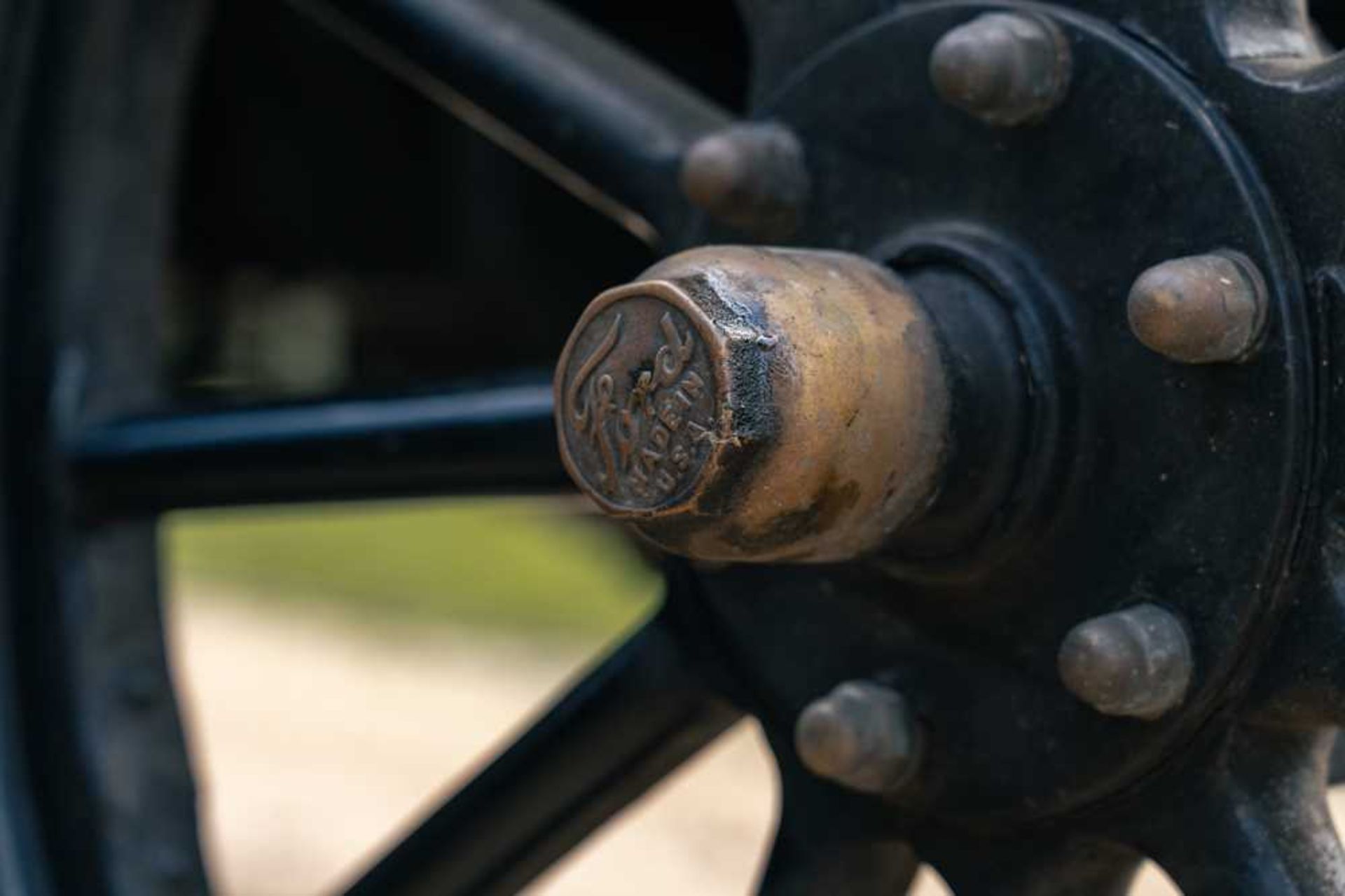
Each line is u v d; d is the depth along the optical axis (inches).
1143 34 23.8
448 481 30.7
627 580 84.8
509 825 29.6
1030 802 24.8
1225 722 23.8
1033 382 24.1
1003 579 24.6
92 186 34.8
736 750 70.7
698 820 64.5
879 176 25.5
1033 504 24.2
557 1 39.8
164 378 40.2
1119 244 23.8
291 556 93.4
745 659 26.9
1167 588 23.6
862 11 25.8
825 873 26.8
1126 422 23.8
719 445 22.6
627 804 29.0
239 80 46.1
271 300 47.7
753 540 23.3
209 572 90.0
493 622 86.3
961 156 24.9
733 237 26.9
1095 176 23.9
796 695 26.5
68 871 33.8
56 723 34.1
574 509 40.3
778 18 26.6
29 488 34.4
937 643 25.3
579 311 44.3
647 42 39.6
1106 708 23.4
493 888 30.2
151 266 35.7
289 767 67.7
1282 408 22.9
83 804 33.9
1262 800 23.9
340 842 62.5
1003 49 23.9
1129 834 24.5
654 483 23.1
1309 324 22.9
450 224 45.7
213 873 35.4
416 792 66.6
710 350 22.7
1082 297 24.0
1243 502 23.1
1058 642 24.4
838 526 23.6
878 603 25.6
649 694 28.0
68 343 34.7
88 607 34.2
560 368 23.7
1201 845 24.0
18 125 34.1
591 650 83.5
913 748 25.3
